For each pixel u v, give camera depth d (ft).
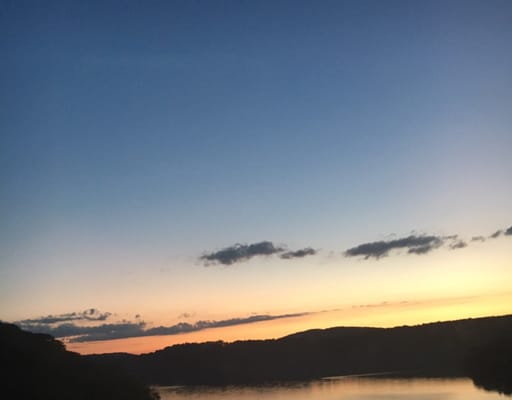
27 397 205.98
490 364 501.56
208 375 625.00
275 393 466.29
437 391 395.34
